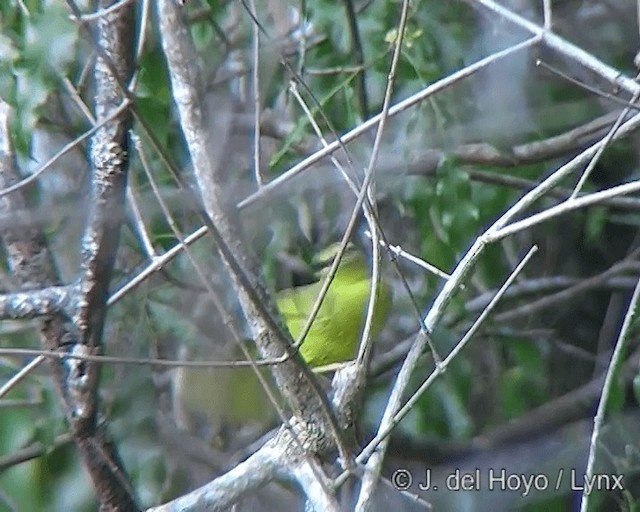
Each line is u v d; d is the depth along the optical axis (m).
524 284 10.24
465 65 9.12
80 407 6.64
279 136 8.74
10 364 8.22
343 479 5.29
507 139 9.27
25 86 7.17
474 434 10.04
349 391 5.57
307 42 9.09
